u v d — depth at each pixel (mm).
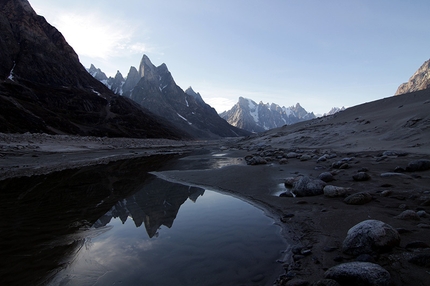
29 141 29422
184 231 6027
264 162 16938
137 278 4016
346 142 21641
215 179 12664
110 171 17016
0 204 8742
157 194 10117
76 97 71375
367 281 3154
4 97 44781
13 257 4781
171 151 39438
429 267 3373
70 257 4785
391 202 6371
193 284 3805
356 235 4238
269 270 4094
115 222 6840
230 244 5168
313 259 4195
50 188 11469
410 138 16125
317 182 8438
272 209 7293
